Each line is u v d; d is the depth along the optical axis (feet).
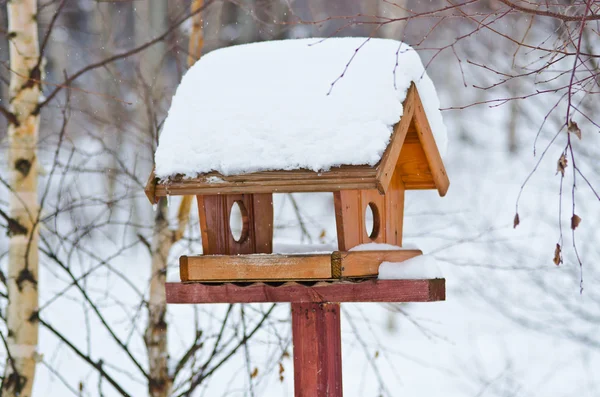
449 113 90.07
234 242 22.70
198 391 42.91
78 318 55.52
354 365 52.95
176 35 35.19
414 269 21.08
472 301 61.26
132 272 62.59
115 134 42.98
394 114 20.35
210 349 42.22
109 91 49.85
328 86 21.09
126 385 44.88
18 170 30.42
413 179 24.66
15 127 30.50
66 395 42.83
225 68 22.74
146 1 56.85
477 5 53.26
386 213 23.53
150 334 31.89
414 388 47.70
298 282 20.99
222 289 22.13
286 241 25.89
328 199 61.87
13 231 30.19
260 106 21.38
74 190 56.59
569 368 48.85
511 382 47.55
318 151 19.99
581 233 61.21
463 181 78.07
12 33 30.78
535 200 69.67
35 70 30.76
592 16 17.95
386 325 59.52
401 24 61.00
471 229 66.64
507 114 87.92
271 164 20.34
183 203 32.45
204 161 21.16
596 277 55.36
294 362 22.91
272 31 35.96
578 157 65.31
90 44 65.05
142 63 45.06
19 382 29.86
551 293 55.98
